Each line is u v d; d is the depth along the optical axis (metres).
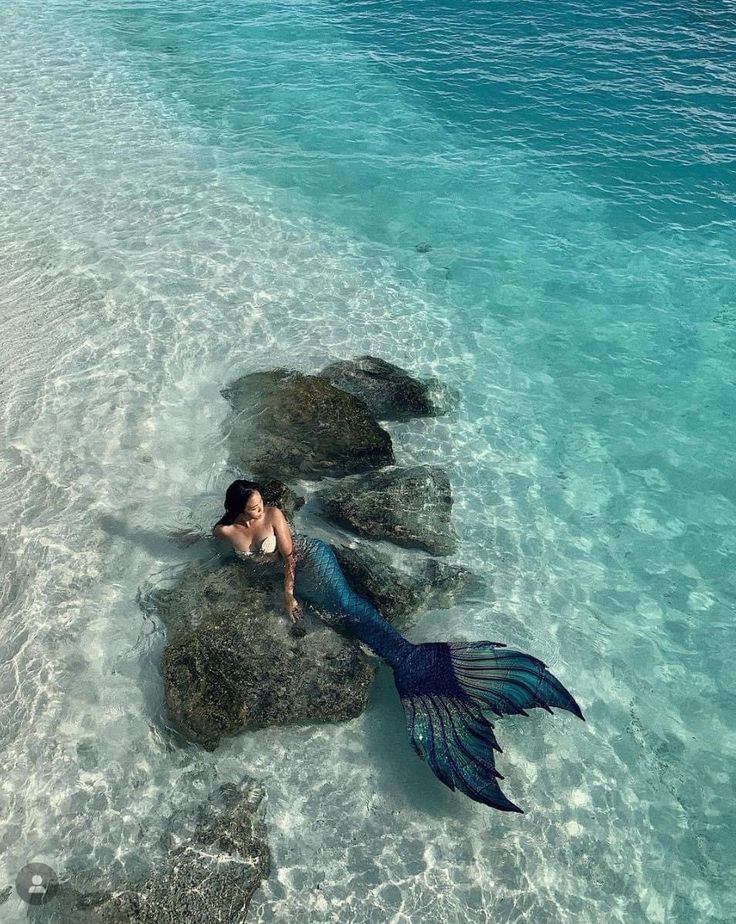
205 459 8.56
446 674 6.24
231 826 5.55
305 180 14.37
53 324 10.38
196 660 6.33
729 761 6.33
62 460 8.42
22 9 22.39
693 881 5.59
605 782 6.12
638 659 7.05
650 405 9.90
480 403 9.84
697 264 12.41
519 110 16.81
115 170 14.25
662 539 8.21
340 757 6.09
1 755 5.91
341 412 8.93
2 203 13.05
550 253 12.69
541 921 5.32
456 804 5.88
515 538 8.12
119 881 5.23
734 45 19.28
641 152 15.23
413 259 12.46
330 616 6.76
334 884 5.39
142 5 23.03
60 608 6.96
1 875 5.27
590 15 21.27
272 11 22.52
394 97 17.48
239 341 10.37
